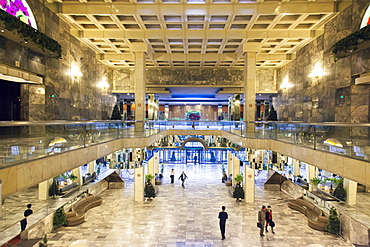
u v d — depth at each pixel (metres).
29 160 6.05
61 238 11.84
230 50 23.16
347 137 7.05
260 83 28.14
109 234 12.38
